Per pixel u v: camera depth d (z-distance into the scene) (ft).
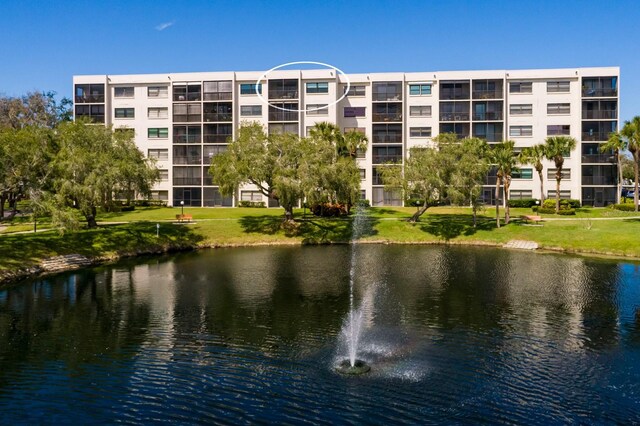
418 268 137.59
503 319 89.30
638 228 176.24
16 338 81.20
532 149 231.09
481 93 261.44
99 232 170.50
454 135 194.90
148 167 186.29
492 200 263.29
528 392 60.90
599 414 55.67
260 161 184.96
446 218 215.51
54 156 154.40
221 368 68.49
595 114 255.09
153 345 77.41
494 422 54.19
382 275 128.47
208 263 148.05
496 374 65.87
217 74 264.93
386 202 268.21
